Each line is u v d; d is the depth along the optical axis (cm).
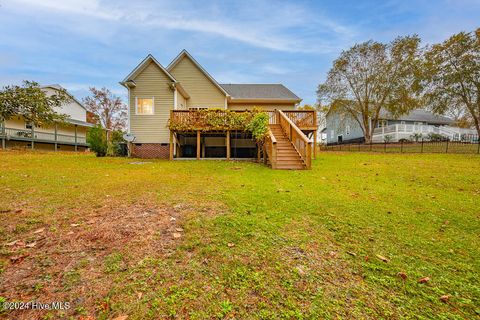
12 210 351
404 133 2511
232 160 1124
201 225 311
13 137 1922
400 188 567
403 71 2150
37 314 165
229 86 1908
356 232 313
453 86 1789
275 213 366
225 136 1373
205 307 176
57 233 281
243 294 191
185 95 1476
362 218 361
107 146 1298
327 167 896
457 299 197
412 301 193
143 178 633
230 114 1123
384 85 2277
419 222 354
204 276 211
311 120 1237
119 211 359
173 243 264
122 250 248
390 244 284
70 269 215
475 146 1664
